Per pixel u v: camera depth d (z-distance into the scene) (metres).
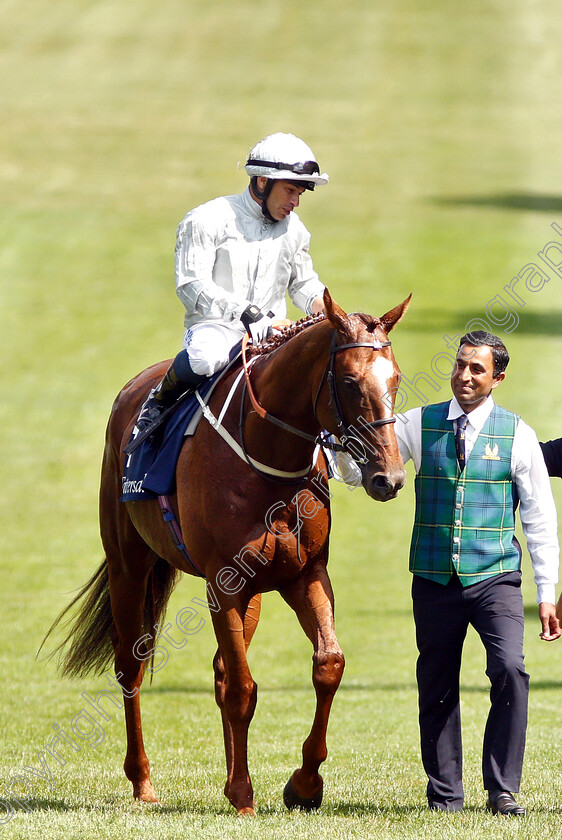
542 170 44.38
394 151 46.19
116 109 50.44
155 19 62.28
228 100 51.59
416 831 5.86
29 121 48.91
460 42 59.12
